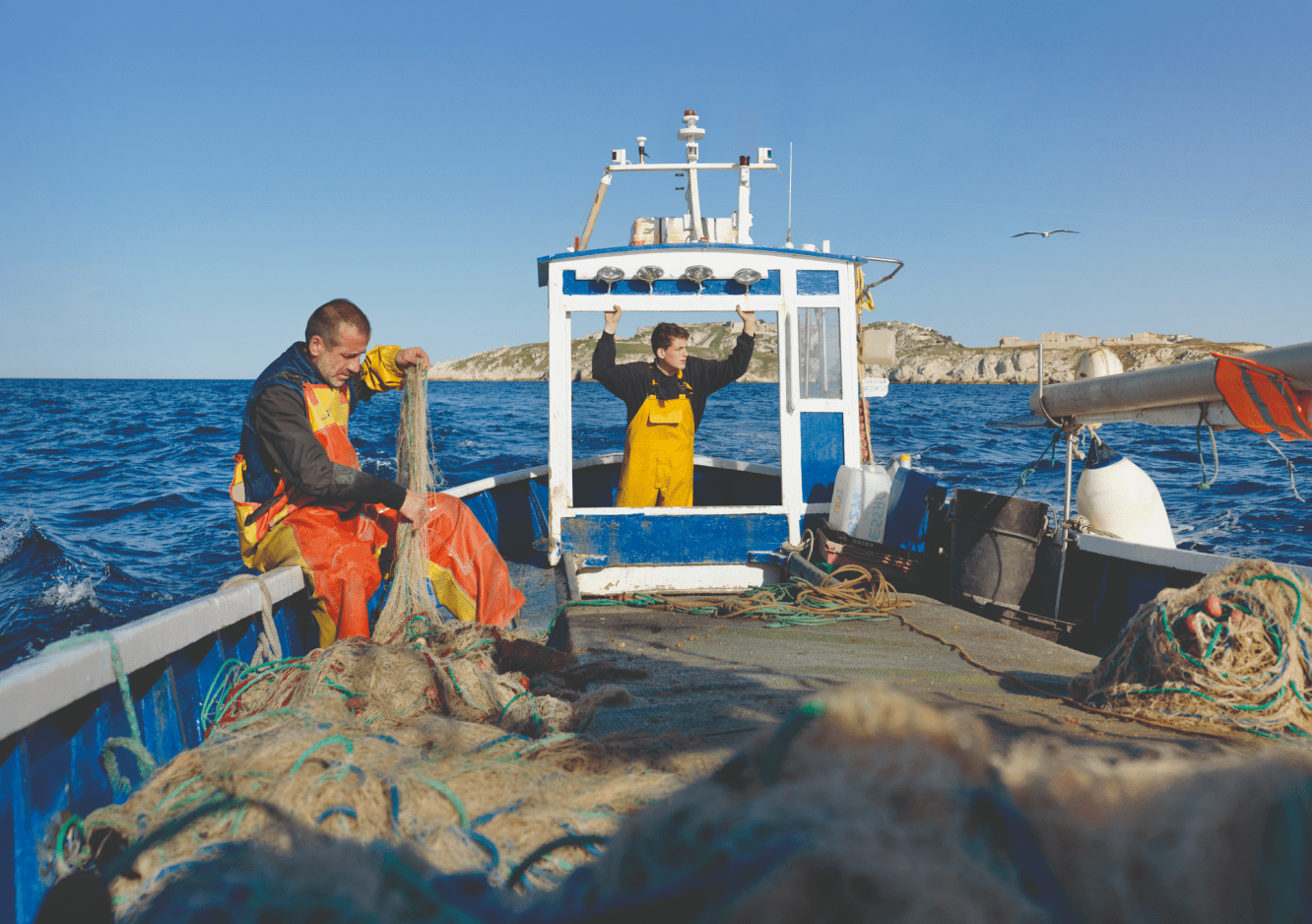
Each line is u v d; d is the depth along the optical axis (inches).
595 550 249.1
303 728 84.7
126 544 427.2
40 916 46.1
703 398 265.0
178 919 32.0
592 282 251.8
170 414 1491.1
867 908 23.0
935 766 28.1
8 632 297.3
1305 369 150.1
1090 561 204.8
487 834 66.1
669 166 272.1
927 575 231.6
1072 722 113.7
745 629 181.9
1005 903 23.9
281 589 149.3
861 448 263.4
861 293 266.2
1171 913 25.4
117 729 101.5
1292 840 24.6
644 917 25.0
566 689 137.9
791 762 30.4
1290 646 109.7
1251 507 485.4
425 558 168.1
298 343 169.2
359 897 32.5
